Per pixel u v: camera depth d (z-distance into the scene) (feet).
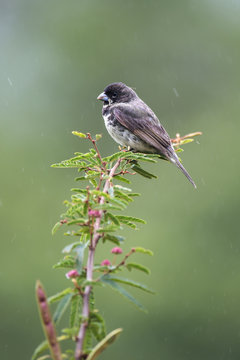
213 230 50.96
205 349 46.24
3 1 78.13
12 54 71.92
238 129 61.26
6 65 70.85
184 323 46.14
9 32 73.82
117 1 72.84
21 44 72.64
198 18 72.54
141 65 70.79
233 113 65.36
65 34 71.10
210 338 46.14
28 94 68.08
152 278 47.42
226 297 47.19
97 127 65.26
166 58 70.95
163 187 53.67
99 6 72.90
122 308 44.57
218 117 65.05
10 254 51.06
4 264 50.19
